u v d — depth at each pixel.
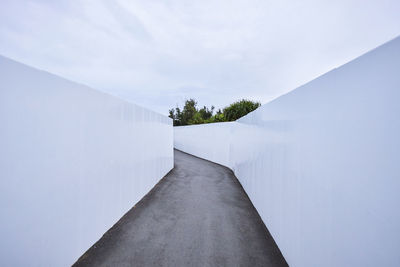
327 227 1.36
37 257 1.55
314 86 1.57
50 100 1.66
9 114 1.32
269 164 2.77
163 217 3.13
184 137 14.85
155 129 5.12
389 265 0.91
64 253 1.82
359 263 1.07
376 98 0.99
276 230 2.41
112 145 2.77
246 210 3.54
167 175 6.50
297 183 1.85
